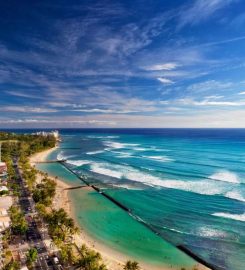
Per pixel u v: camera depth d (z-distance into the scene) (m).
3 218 72.94
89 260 51.00
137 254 60.88
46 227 69.62
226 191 104.19
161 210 86.69
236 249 62.06
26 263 52.59
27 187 108.19
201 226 74.38
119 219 80.00
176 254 60.81
